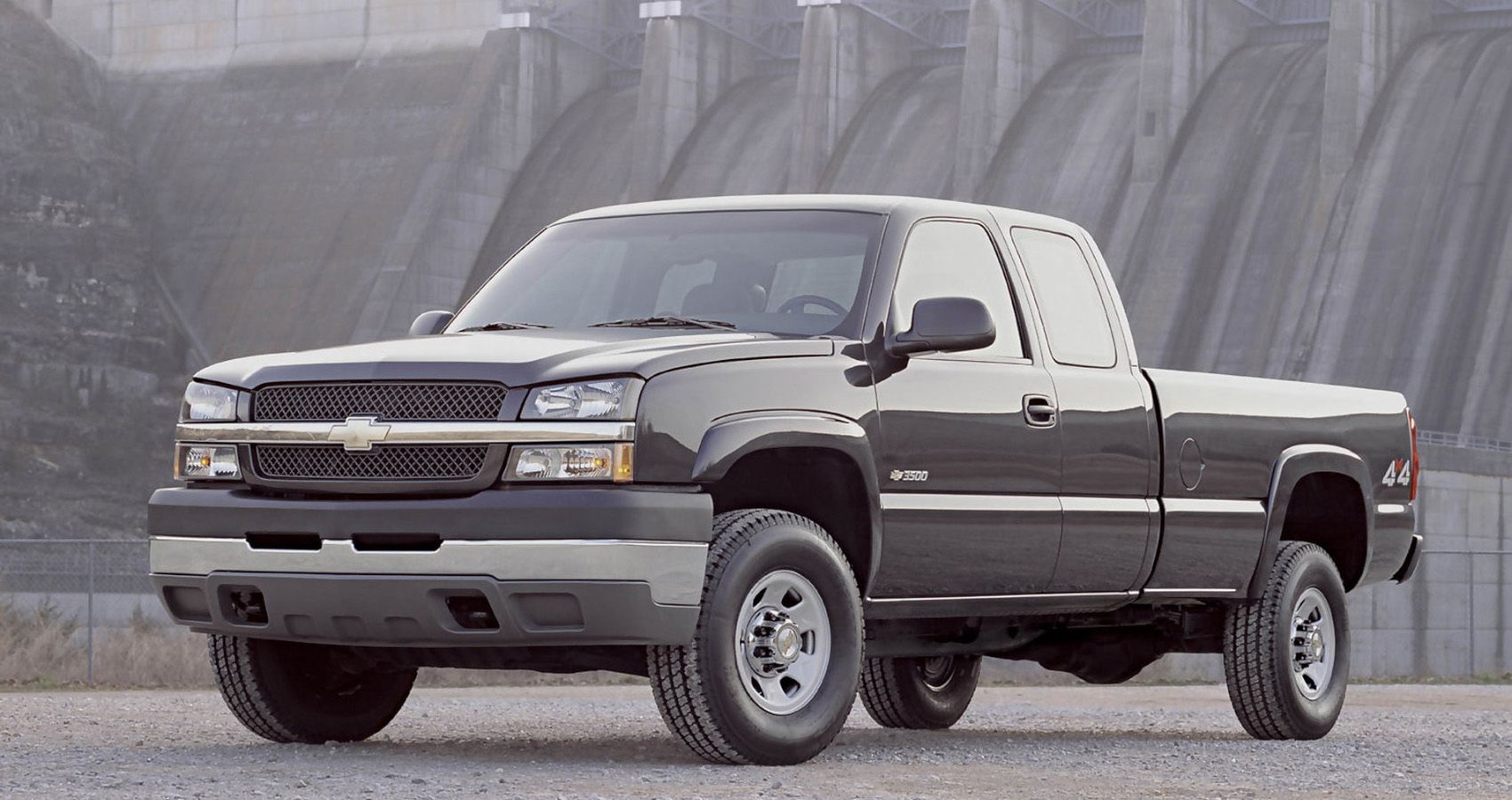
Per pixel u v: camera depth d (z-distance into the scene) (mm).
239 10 175125
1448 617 78500
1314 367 101312
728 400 13805
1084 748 17453
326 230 156000
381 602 13562
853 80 132625
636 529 13211
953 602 15539
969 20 123125
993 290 16062
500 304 16359
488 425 13516
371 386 13984
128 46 180125
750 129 138375
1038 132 122750
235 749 15680
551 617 13352
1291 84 115375
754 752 13992
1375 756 16750
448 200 147625
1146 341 107125
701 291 15586
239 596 14461
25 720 20062
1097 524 16312
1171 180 113188
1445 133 106500
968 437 15266
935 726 20281
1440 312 99750
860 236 15523
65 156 165000
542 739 17953
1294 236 107250
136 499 140875
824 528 14852
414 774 13406
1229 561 17891
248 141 167500
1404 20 114188
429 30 163000
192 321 161000
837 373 14492
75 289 157375
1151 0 115250
